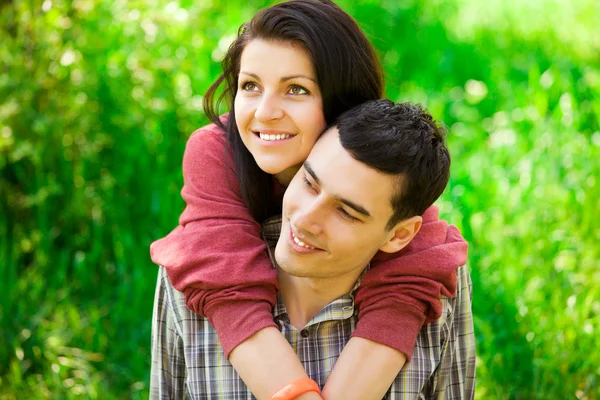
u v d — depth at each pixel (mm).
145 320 2693
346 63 1562
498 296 2648
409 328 1595
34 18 2904
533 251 2797
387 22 4746
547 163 3162
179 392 1780
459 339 1812
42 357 2514
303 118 1533
